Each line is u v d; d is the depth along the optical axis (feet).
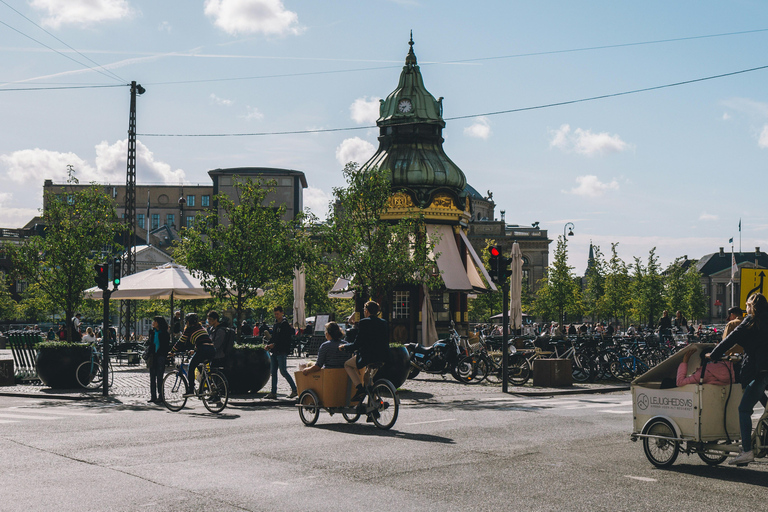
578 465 29.30
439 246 97.35
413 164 97.45
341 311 212.84
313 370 40.75
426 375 78.48
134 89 116.57
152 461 29.66
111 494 23.98
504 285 62.54
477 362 69.46
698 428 28.32
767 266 430.20
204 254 66.39
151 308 158.92
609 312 201.36
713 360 28.09
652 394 29.86
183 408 50.98
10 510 22.02
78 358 64.28
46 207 72.95
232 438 35.96
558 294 186.19
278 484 25.50
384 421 39.52
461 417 44.47
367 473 27.43
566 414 46.03
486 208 352.08
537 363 66.59
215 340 48.65
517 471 28.02
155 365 54.80
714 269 432.66
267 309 189.16
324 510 22.13
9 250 73.05
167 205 358.64
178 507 22.36
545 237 321.32
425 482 25.96
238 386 58.59
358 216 68.80
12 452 31.81
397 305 96.27
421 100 99.81
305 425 41.01
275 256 66.90
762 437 28.12
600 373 73.31
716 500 23.73
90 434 37.35
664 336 91.09
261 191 68.69
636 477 27.14
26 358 69.87
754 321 27.58
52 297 73.26
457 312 97.96
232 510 22.04
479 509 22.36
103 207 73.72
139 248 253.24
